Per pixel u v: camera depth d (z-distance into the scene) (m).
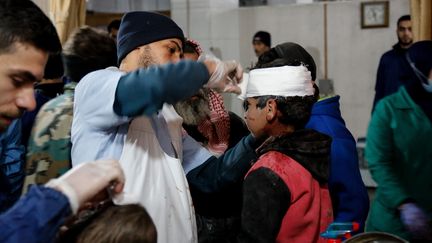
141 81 1.11
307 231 1.39
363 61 4.79
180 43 1.45
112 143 1.29
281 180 1.35
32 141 1.56
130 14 1.42
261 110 1.44
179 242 1.36
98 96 1.20
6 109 0.93
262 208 1.33
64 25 3.67
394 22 4.65
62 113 1.57
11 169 1.46
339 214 1.59
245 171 1.57
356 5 4.73
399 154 1.72
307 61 1.68
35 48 0.91
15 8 0.90
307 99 1.44
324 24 4.86
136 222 0.94
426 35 3.15
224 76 1.27
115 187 0.97
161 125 1.40
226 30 5.08
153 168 1.33
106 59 1.73
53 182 0.89
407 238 1.74
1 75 0.89
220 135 2.12
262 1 5.07
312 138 1.42
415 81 1.69
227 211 1.74
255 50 4.81
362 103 4.84
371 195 3.91
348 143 1.68
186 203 1.39
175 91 1.13
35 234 0.80
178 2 5.10
